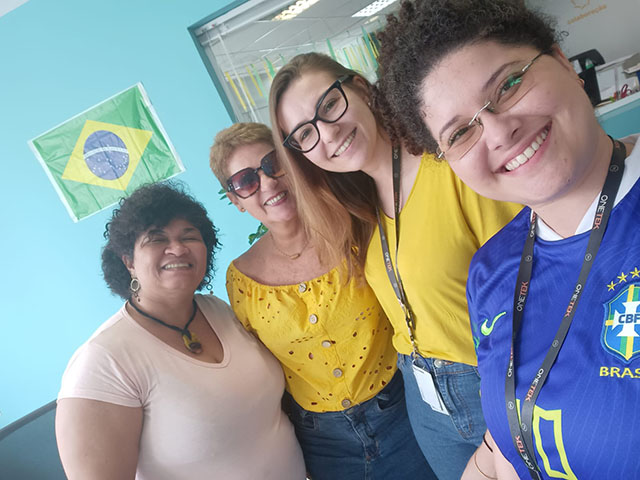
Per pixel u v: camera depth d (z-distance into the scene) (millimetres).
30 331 4062
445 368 1247
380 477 1556
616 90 3639
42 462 1535
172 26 3199
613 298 608
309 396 1520
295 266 1456
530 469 725
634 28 3500
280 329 1417
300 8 3312
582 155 612
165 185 1346
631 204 617
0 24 3330
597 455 596
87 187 3637
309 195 1314
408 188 1220
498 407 761
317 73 1190
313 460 1581
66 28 3303
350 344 1436
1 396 4246
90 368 1139
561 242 710
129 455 1113
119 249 1255
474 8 606
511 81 596
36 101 3486
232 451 1263
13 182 3688
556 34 670
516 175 631
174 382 1208
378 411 1513
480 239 1152
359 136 1195
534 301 742
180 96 3361
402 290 1266
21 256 3873
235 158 1424
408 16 674
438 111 652
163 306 1309
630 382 568
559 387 649
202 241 1335
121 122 3467
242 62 3430
